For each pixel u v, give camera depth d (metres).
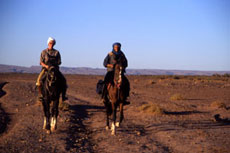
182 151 7.88
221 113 14.91
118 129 10.48
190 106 17.86
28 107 15.55
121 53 10.14
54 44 10.15
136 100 20.66
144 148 8.05
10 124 11.64
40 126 10.58
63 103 15.15
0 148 7.75
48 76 9.50
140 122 12.14
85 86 37.34
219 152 7.64
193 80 50.72
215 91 29.72
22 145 8.02
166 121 12.33
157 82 45.81
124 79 9.71
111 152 7.73
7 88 27.58
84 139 9.17
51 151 7.54
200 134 9.80
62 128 10.41
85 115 14.10
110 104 10.45
